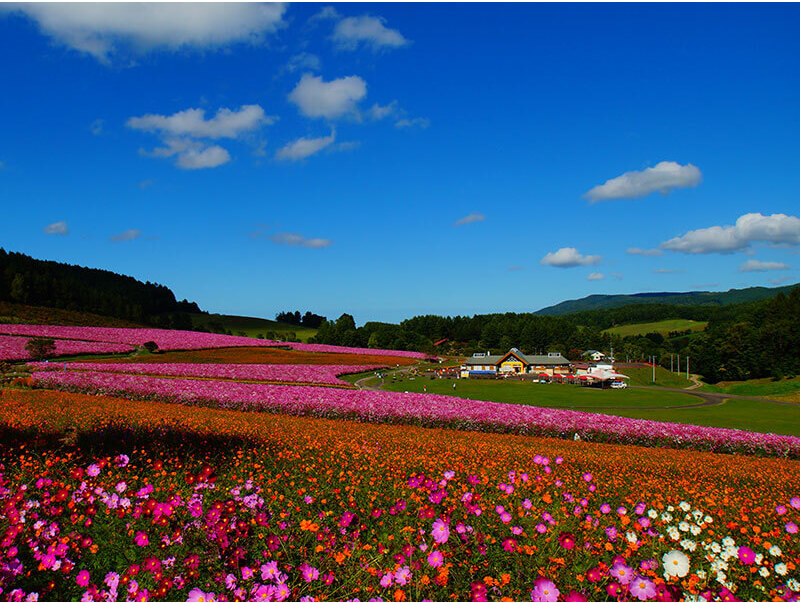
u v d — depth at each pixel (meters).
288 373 57.75
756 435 26.94
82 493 6.89
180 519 6.20
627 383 97.31
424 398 36.03
